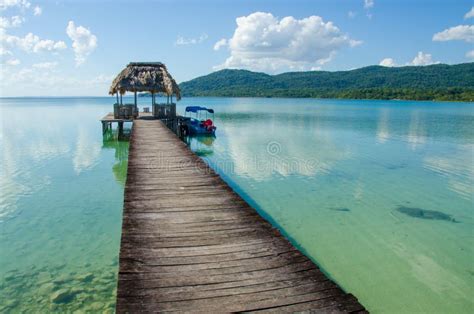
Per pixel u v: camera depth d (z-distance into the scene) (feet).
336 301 11.50
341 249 22.45
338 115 154.51
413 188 36.47
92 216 27.76
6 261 20.49
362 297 17.52
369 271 19.90
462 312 16.55
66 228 25.38
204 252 14.78
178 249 15.01
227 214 19.34
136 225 17.61
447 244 23.47
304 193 34.24
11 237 23.79
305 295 11.80
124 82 68.80
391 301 17.25
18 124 107.34
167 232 16.79
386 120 126.11
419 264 20.80
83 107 274.16
